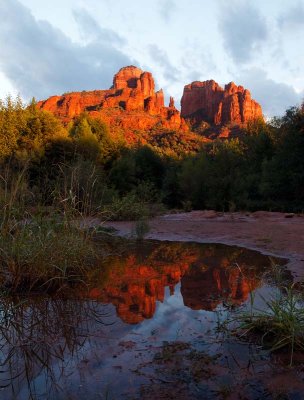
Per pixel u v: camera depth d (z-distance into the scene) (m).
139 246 6.51
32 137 21.28
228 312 2.91
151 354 2.15
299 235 7.45
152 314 2.86
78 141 23.53
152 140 123.88
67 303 3.19
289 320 2.37
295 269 4.47
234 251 5.95
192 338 2.39
